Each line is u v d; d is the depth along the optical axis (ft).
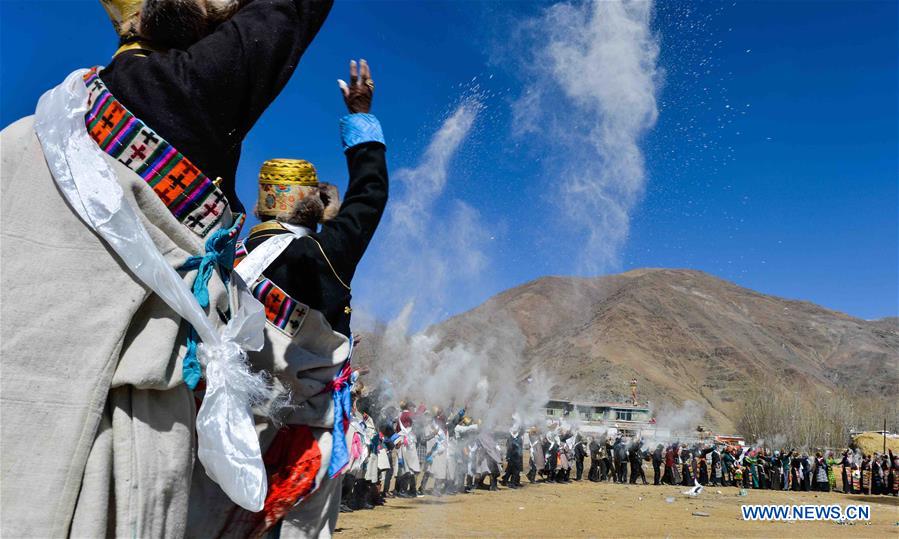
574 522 52.39
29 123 5.38
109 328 5.03
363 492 53.93
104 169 5.25
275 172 8.75
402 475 63.93
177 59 5.75
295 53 6.25
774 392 428.15
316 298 7.93
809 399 582.35
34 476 4.68
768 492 104.37
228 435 5.57
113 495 5.02
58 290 4.97
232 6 6.41
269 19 6.08
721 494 94.73
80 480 4.84
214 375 5.56
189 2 6.14
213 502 6.98
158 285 5.17
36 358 4.82
